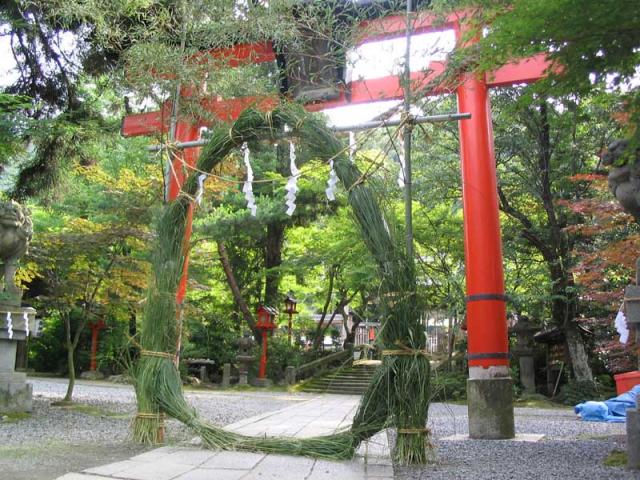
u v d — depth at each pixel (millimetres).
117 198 10312
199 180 5492
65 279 9109
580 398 13031
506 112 4410
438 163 13531
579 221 13609
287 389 17672
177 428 6555
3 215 7566
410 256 4719
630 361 12656
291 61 6738
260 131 5328
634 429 4355
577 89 4113
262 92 6938
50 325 20328
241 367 18781
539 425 8102
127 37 8156
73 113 9016
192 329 18922
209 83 6926
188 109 7016
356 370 19047
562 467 4449
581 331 14586
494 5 4059
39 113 9359
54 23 8438
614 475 4082
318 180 15617
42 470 3998
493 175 6777
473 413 6387
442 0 5109
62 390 12906
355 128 5539
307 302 23281
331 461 4578
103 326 19047
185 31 6762
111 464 4254
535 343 16172
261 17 6254
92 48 8867
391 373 4598
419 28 5652
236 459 4531
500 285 6551
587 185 13594
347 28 5820
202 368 19672
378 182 4938
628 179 4645
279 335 21906
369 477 3965
